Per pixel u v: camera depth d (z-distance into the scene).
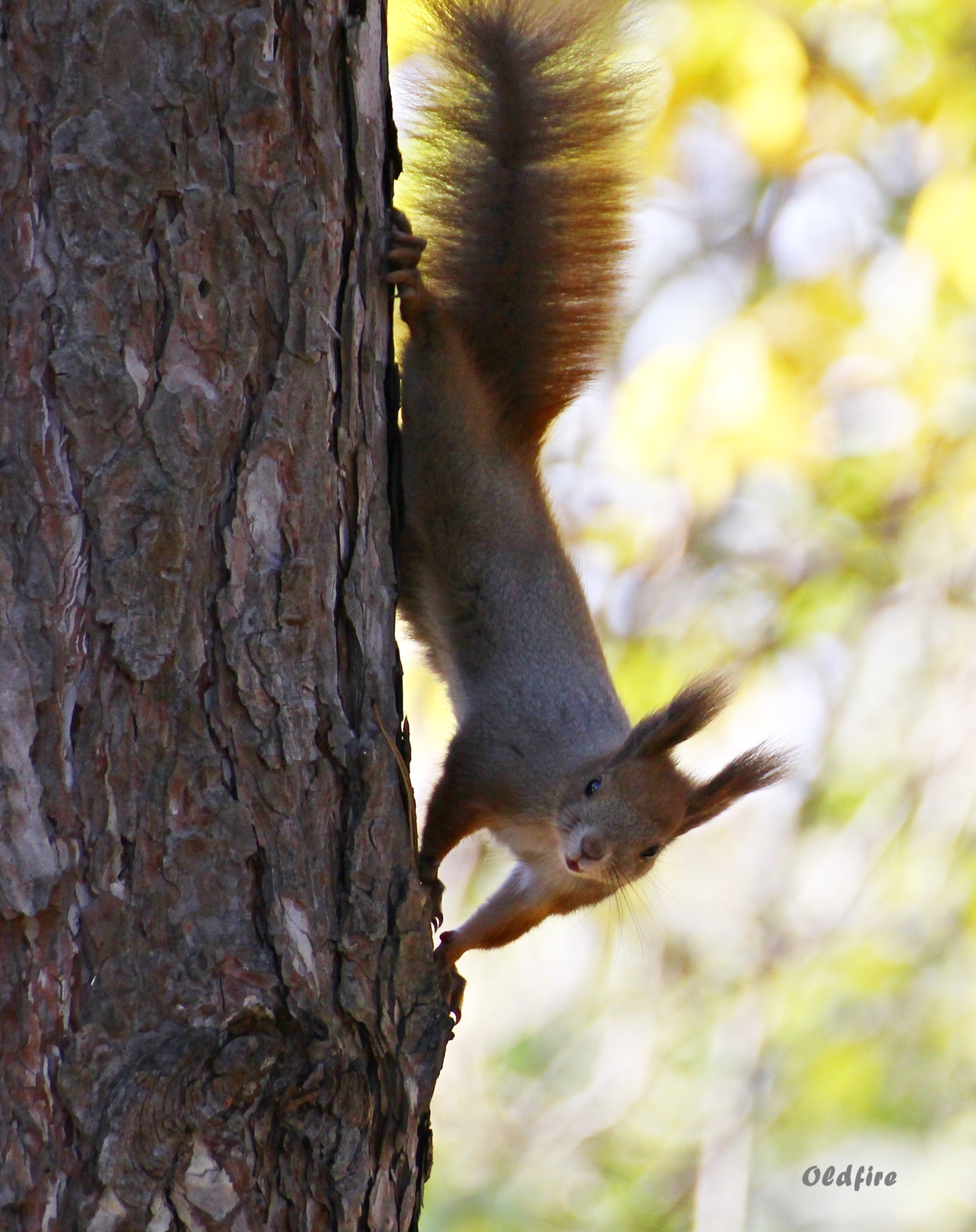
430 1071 5.54
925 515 13.92
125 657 4.86
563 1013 14.34
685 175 13.91
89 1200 4.60
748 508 14.20
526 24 8.52
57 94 4.93
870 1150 13.02
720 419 12.70
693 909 13.96
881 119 12.80
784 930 13.36
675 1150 13.34
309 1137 5.08
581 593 8.80
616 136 8.72
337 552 5.59
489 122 8.59
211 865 4.96
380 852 5.46
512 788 8.41
